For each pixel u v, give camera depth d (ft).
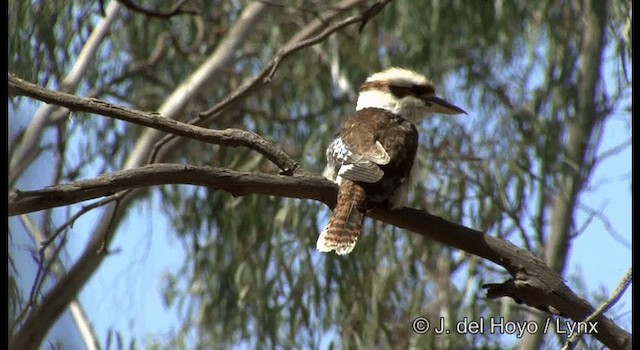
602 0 44.75
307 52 46.83
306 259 40.40
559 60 44.27
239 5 48.52
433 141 43.32
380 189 26.23
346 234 25.71
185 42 49.67
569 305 24.44
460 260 42.68
